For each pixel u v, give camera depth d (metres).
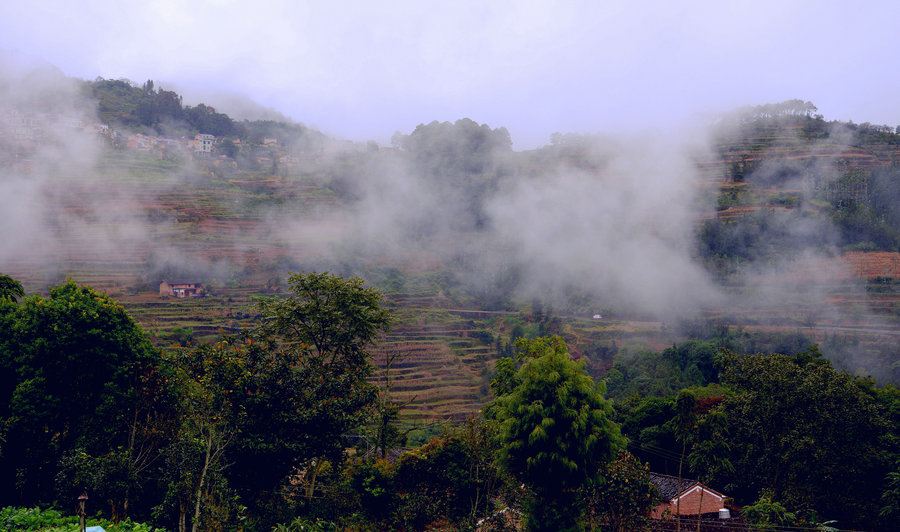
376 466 24.95
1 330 23.86
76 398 23.38
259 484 23.50
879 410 35.72
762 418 32.94
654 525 25.73
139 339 25.16
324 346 28.94
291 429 23.50
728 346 94.75
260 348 24.67
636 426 44.88
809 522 28.20
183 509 19.92
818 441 31.44
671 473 40.97
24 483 21.97
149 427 23.58
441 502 24.53
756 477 33.78
